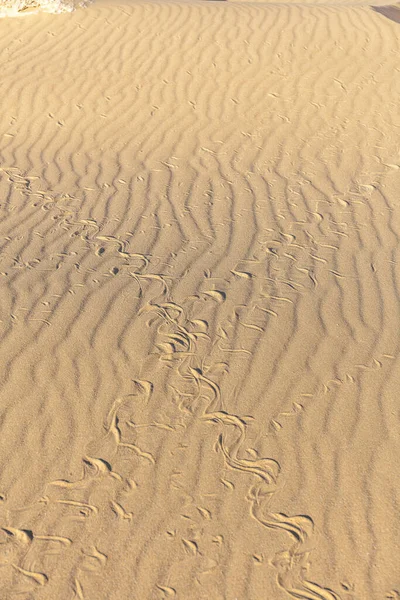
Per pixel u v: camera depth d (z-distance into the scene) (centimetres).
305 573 274
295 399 357
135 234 537
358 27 938
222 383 368
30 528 294
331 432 336
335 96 794
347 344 398
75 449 330
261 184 633
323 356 388
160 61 858
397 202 594
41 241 524
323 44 893
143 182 639
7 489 310
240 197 607
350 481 310
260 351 392
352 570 274
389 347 395
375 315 425
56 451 328
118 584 272
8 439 334
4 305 432
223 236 534
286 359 386
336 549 282
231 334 407
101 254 503
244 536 289
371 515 295
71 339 400
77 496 307
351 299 443
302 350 393
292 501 303
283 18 966
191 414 349
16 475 317
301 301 441
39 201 601
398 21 1006
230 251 509
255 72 837
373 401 354
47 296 443
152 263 490
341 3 1243
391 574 272
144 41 898
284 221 561
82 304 434
